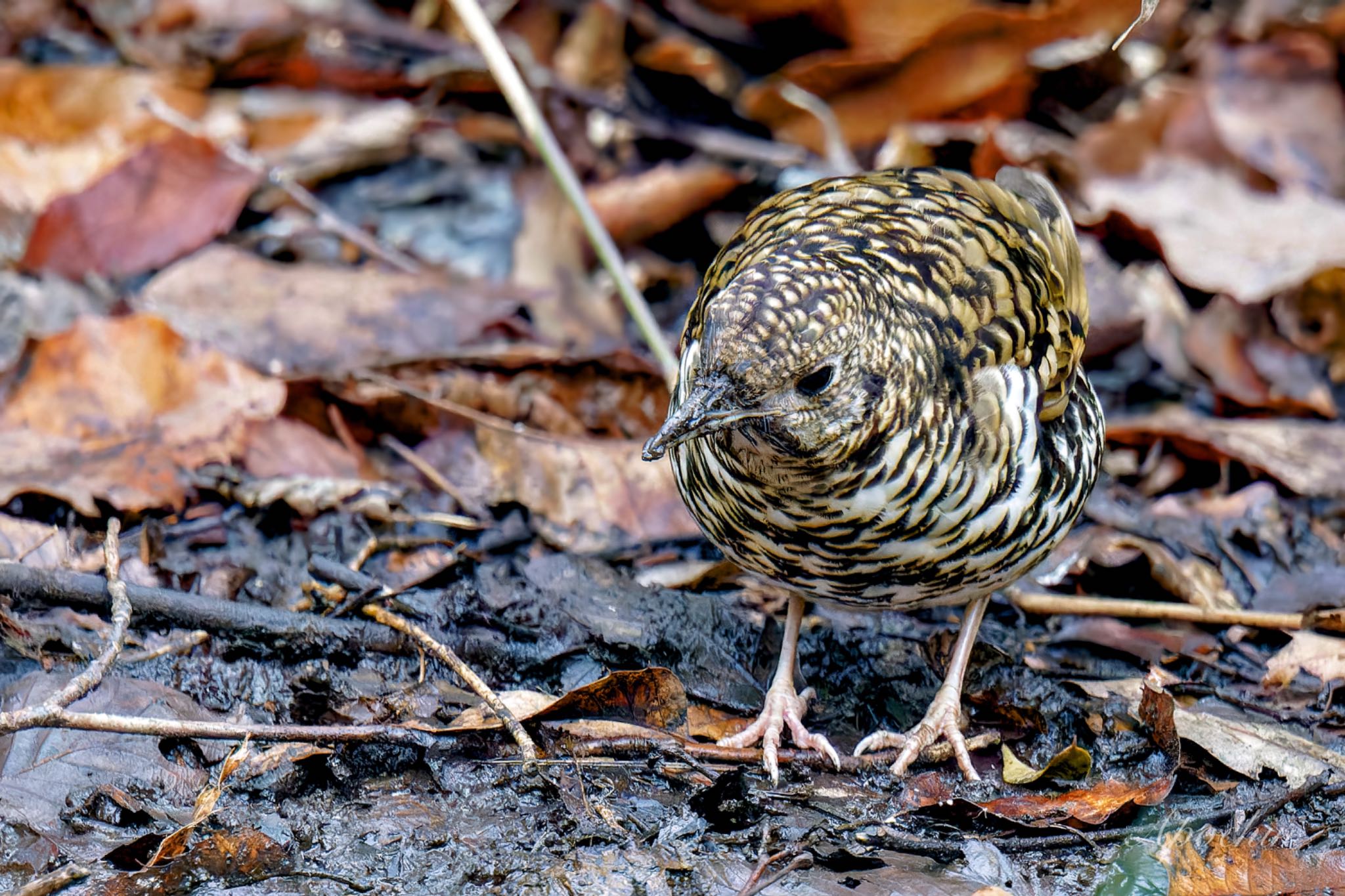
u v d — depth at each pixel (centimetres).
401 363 1103
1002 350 717
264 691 811
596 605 902
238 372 1039
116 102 1361
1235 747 815
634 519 1016
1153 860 724
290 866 692
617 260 1060
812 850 720
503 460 1038
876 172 847
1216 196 1352
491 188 1353
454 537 989
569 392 1112
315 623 834
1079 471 778
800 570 741
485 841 717
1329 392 1201
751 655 891
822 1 1376
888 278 691
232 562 930
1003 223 788
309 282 1172
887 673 895
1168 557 996
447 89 1420
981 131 1381
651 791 760
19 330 1118
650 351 1192
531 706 795
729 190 1327
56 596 817
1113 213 1280
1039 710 841
